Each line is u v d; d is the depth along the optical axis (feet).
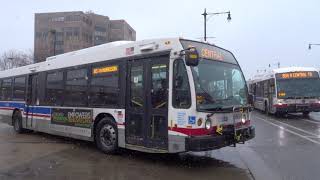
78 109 42.24
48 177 28.73
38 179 28.14
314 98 85.35
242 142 33.50
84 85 41.57
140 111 34.19
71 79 43.96
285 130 59.93
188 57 29.84
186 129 30.17
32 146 43.62
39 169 31.42
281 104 85.66
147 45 33.91
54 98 46.98
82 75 42.06
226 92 33.50
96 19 370.94
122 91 36.19
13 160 35.27
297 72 86.38
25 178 28.40
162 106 32.19
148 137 33.32
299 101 85.20
